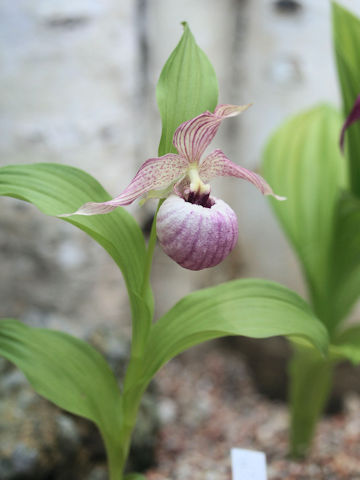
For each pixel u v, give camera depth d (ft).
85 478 1.49
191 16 1.93
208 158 0.99
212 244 0.92
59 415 1.50
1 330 1.13
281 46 1.92
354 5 1.76
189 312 1.13
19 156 1.86
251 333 1.04
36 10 1.75
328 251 1.44
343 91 1.33
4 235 1.91
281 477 1.52
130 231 1.08
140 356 1.11
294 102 1.95
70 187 1.04
